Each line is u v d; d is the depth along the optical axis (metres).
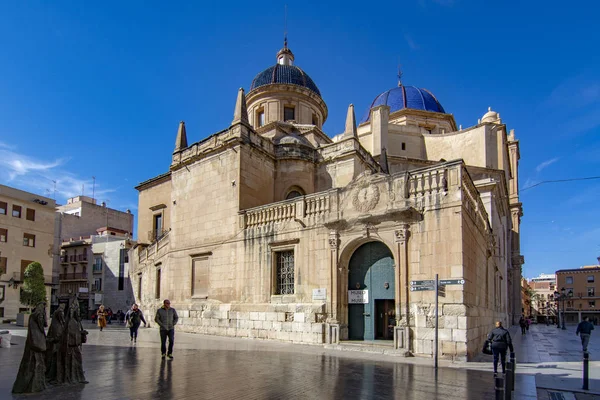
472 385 10.41
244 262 22.94
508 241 46.16
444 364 14.02
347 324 18.84
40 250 51.56
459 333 15.02
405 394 9.23
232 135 25.23
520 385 11.09
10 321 45.12
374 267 18.67
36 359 8.82
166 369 11.70
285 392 9.09
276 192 27.41
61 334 9.60
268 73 36.59
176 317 13.91
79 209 70.38
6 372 11.03
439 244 16.16
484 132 36.06
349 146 27.39
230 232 24.06
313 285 19.67
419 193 17.11
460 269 15.46
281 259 21.64
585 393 10.52
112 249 60.12
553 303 120.06
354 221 18.48
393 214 17.28
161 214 35.78
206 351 16.06
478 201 19.64
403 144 38.22
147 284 32.19
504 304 36.72
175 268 27.12
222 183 25.20
